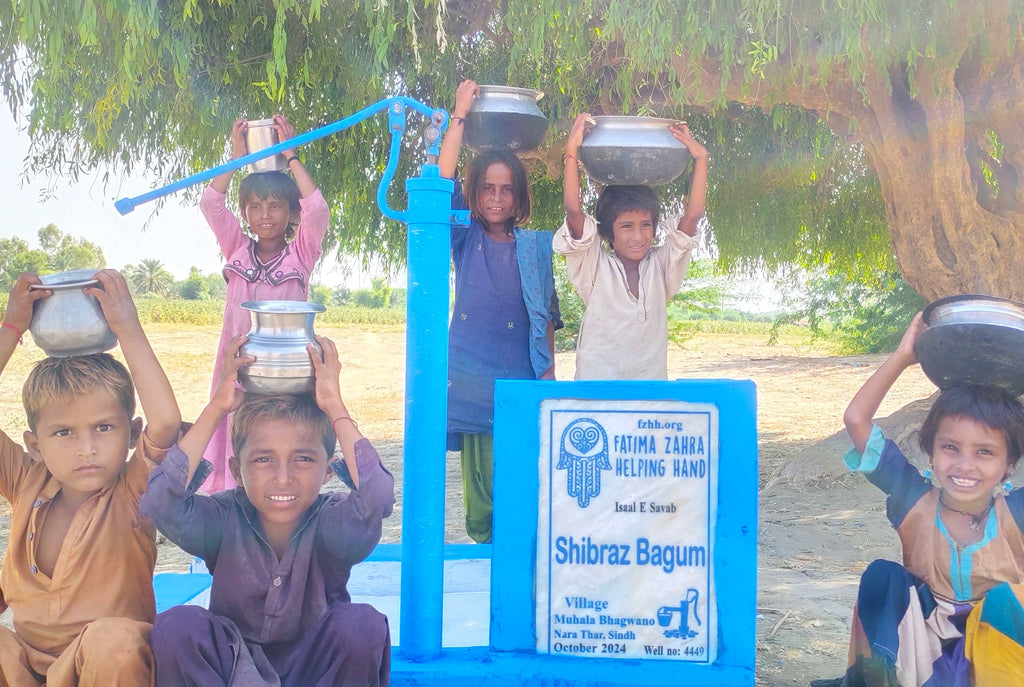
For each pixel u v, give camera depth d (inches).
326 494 111.1
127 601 110.0
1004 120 258.1
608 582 113.8
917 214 264.4
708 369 843.4
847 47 171.5
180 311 1624.0
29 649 107.3
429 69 229.5
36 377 107.0
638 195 155.2
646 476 113.6
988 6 200.2
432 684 110.9
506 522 114.3
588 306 158.7
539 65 217.2
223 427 169.6
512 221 172.1
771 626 164.6
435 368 112.7
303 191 168.6
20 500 110.7
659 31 165.6
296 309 105.5
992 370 107.4
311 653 105.3
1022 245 269.9
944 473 112.0
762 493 291.9
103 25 164.6
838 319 1077.1
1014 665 107.5
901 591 113.4
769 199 331.3
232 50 214.1
